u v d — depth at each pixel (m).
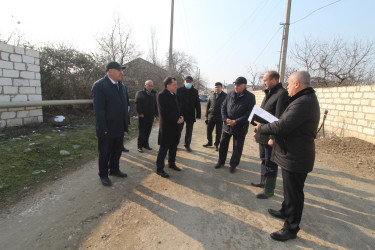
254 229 2.42
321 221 2.62
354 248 2.19
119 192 3.12
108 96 3.19
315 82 14.34
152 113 5.18
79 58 9.18
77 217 2.48
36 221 2.37
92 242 2.11
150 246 2.08
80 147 4.75
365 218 2.72
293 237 2.27
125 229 2.31
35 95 6.11
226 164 4.54
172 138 3.69
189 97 5.10
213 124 5.64
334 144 5.95
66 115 8.12
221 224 2.47
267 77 3.08
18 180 3.12
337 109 7.09
